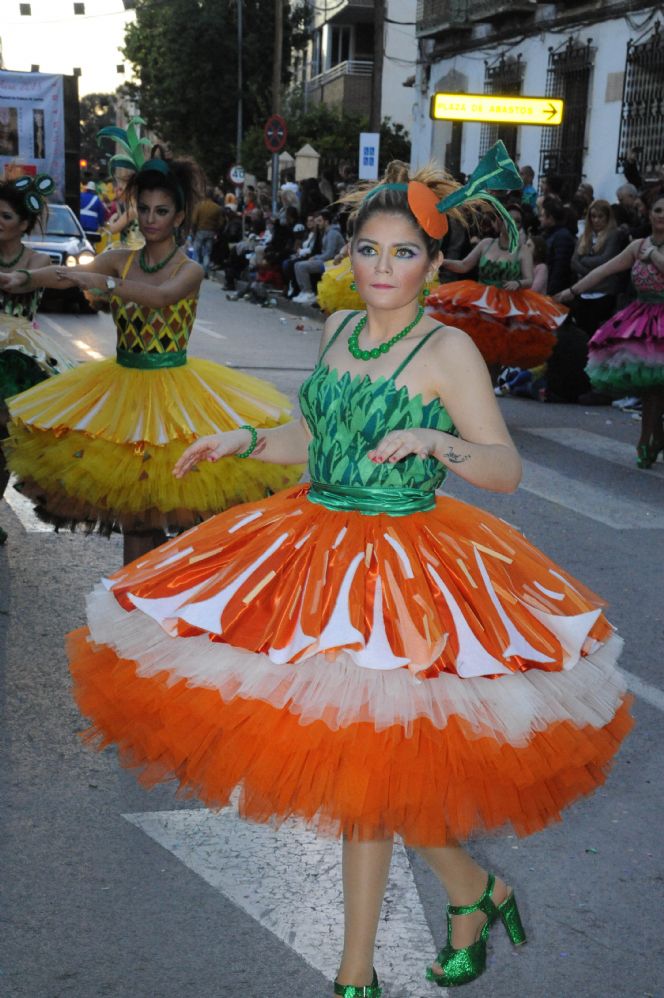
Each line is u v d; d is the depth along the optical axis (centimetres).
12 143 1983
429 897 347
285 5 4556
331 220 2169
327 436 285
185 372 530
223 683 253
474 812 253
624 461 982
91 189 2727
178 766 269
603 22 2097
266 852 366
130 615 274
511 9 2306
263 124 4594
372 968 274
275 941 320
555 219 1378
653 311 906
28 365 616
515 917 309
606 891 355
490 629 262
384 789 246
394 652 249
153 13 4788
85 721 454
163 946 316
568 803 276
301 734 246
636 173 1548
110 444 500
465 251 1521
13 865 353
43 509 537
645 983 312
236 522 294
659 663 542
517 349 1047
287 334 1764
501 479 271
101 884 345
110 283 507
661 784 427
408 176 290
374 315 286
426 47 2853
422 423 278
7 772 411
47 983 299
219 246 2886
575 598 284
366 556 270
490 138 2511
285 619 256
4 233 610
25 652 517
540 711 255
